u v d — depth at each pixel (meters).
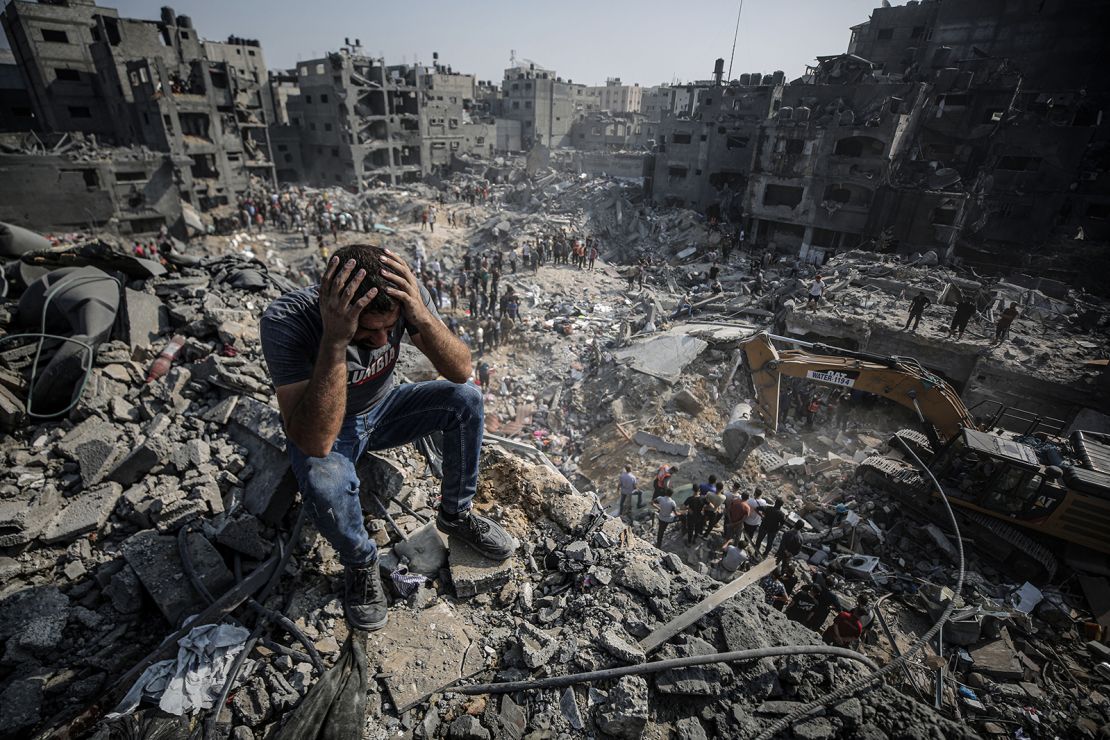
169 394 4.84
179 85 41.53
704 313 27.11
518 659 3.19
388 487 4.05
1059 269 30.94
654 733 2.93
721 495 13.20
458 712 2.89
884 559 12.78
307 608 3.30
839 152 35.62
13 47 42.06
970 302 22.25
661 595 3.69
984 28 43.28
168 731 2.62
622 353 21.98
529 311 28.33
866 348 22.55
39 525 3.45
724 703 3.05
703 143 44.97
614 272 35.81
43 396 4.48
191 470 4.01
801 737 2.88
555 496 4.48
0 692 2.68
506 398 21.27
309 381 2.26
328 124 54.09
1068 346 21.03
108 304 5.34
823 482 15.41
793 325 23.70
